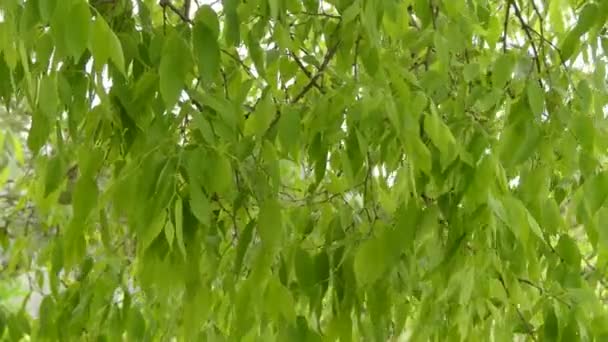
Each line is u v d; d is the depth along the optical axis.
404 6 1.88
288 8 1.80
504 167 1.82
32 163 2.30
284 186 2.08
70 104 1.69
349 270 1.80
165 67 1.62
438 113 1.81
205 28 1.66
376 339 1.88
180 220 1.59
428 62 2.06
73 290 2.07
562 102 1.89
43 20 1.55
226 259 1.86
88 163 1.70
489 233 1.76
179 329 1.92
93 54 1.57
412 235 1.70
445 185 1.77
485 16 2.02
